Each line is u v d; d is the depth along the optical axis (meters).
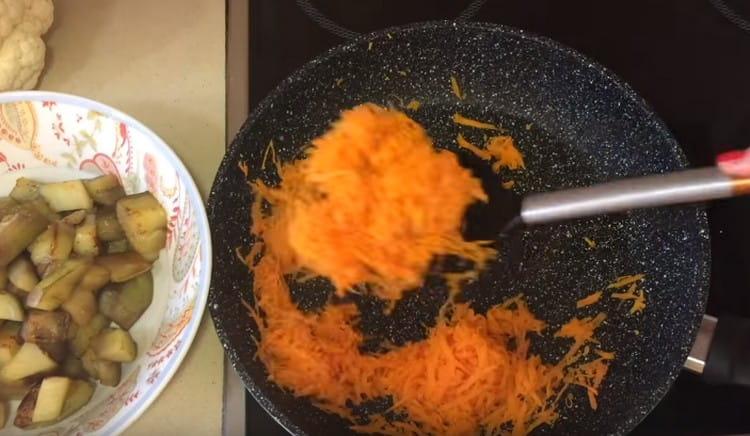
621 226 0.47
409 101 0.51
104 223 0.43
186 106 0.50
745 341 0.41
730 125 0.50
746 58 0.52
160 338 0.41
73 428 0.40
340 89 0.50
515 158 0.49
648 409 0.39
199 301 0.40
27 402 0.39
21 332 0.40
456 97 0.51
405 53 0.49
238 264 0.44
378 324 0.44
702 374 0.41
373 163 0.48
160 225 0.43
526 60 0.49
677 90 0.51
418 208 0.47
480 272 0.46
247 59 0.51
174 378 0.43
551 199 0.42
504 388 0.43
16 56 0.47
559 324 0.44
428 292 0.45
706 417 0.42
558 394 0.43
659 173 0.43
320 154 0.48
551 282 0.46
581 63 0.47
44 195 0.43
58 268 0.40
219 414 0.43
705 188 0.38
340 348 0.43
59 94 0.44
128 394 0.40
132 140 0.44
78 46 0.52
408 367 0.43
